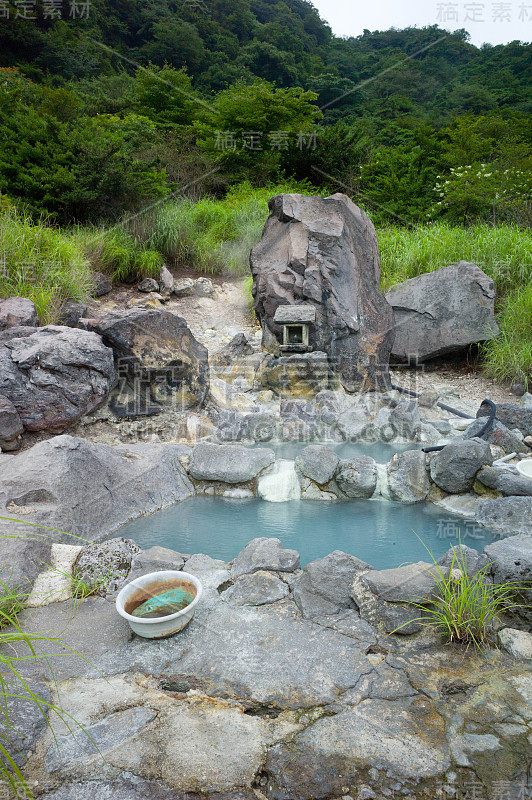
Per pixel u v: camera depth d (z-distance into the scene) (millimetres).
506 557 2232
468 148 12258
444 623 2023
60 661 1862
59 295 5664
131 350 4449
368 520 3166
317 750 1483
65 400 3924
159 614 2074
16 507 2662
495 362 6168
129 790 1368
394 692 1709
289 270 5953
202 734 1540
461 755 1462
